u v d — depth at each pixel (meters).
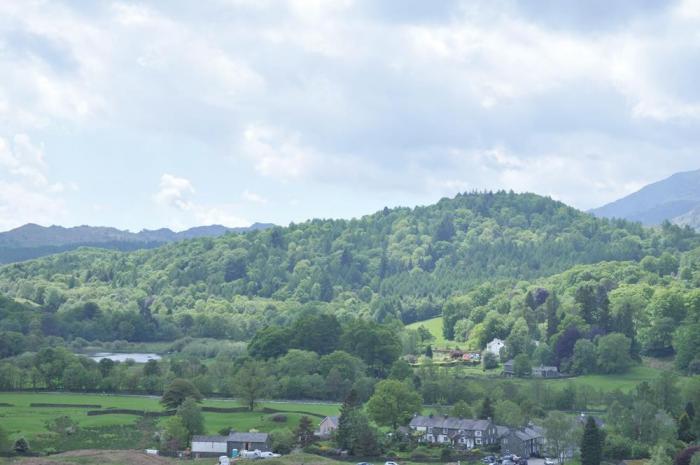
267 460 193.62
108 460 187.88
